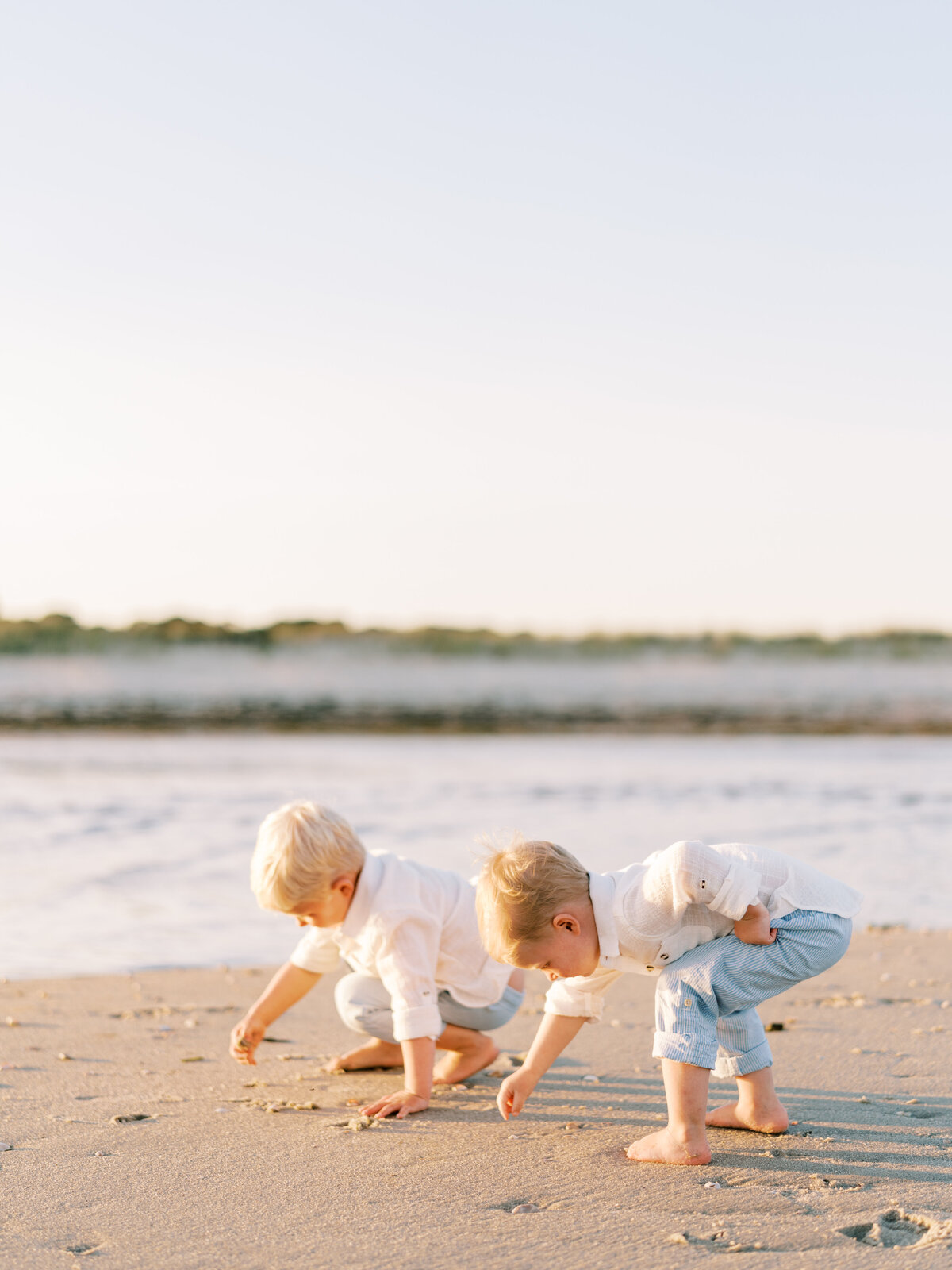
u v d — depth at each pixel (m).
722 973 2.39
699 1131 2.34
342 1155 2.39
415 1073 2.76
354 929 2.85
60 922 5.48
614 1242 1.92
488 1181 2.23
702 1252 1.87
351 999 3.05
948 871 6.94
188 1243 1.93
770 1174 2.25
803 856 7.39
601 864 6.82
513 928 2.42
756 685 24.64
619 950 2.44
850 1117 2.62
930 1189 2.15
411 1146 2.46
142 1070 3.13
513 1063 3.18
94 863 6.98
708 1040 2.37
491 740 17.67
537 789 10.85
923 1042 3.29
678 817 9.02
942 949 4.82
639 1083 2.96
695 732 19.27
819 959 2.46
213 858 7.18
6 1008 3.89
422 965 2.82
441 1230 1.98
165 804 9.69
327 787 10.91
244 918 5.59
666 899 2.39
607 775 12.31
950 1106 2.70
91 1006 3.94
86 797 10.14
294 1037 3.53
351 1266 1.83
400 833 8.01
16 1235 1.97
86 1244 1.93
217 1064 3.20
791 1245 1.89
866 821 8.95
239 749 15.57
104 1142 2.48
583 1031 3.54
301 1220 2.03
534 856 2.46
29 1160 2.36
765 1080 2.52
